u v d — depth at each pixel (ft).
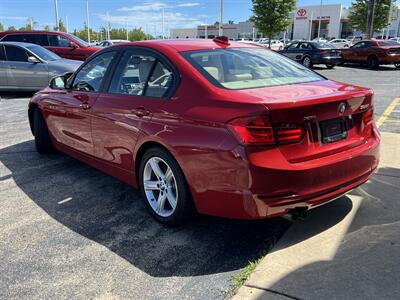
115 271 9.68
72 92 15.56
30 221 12.42
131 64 12.99
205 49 12.39
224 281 9.15
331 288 8.62
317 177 9.55
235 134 9.21
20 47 38.65
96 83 14.37
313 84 11.39
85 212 13.01
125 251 10.57
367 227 11.23
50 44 49.19
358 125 11.05
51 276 9.53
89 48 48.52
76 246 10.87
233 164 9.25
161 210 11.87
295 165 9.29
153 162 11.66
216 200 9.86
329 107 9.86
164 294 8.77
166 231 11.59
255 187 9.11
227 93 10.05
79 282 9.28
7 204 13.71
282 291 8.58
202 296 8.64
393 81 49.65
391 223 11.43
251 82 11.02
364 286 8.66
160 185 11.75
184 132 10.27
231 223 11.92
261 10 119.55
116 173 13.69
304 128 9.48
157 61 12.02
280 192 9.20
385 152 17.75
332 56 71.87
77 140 15.53
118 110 12.60
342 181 10.17
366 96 10.94
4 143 21.68
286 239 10.75
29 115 19.40
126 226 11.97
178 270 9.65
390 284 8.70
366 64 73.05
